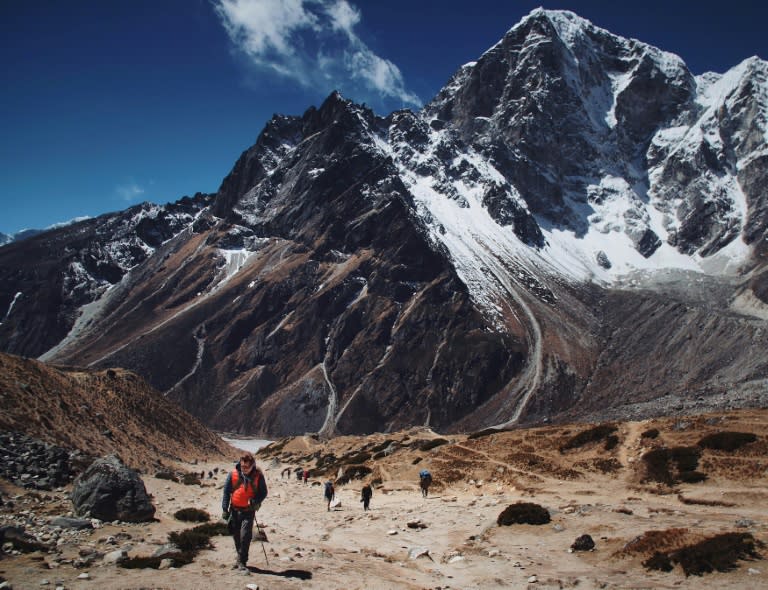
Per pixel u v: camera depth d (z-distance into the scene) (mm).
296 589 16750
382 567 22172
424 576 21281
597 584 20047
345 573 19859
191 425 95375
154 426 80625
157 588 15562
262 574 18219
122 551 19469
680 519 29531
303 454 135000
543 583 20438
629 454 48031
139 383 89312
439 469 58500
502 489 47094
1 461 36094
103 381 80750
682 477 39594
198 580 16578
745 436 41688
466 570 22609
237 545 18250
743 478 37188
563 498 40219
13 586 15125
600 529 28766
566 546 26406
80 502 27453
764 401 171625
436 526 34312
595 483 43906
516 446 60062
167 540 23484
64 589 15086
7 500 28781
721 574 19875
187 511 30844
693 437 46688
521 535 29594
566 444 55188
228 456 96500
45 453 39375
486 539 29375
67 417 57688
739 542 21703
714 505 33438
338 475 71000
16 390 54469
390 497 52438
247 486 18531
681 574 20609
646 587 19312
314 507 46562
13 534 20594
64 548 20609
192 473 64000
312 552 23547
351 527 34531
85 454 50531
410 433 124562
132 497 28094
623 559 23188
